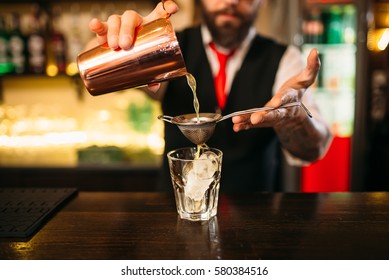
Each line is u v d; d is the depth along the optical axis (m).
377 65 3.01
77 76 2.86
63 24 3.01
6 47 2.85
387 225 1.01
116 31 1.05
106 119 3.09
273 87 1.79
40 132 3.09
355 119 2.93
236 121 1.06
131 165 2.88
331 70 3.07
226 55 1.82
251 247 0.91
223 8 1.67
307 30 2.97
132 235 0.98
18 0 2.81
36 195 1.22
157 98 1.85
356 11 2.78
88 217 1.09
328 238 0.95
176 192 1.06
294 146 1.54
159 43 1.03
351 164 3.00
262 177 1.82
